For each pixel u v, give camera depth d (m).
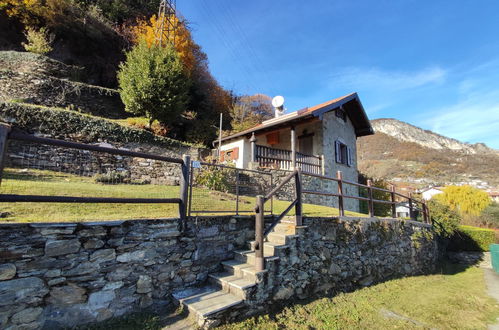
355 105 14.27
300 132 13.28
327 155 12.41
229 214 4.41
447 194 24.27
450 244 13.46
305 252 4.47
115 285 2.80
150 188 7.38
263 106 30.98
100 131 9.31
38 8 13.97
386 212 14.81
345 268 5.24
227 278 3.54
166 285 3.24
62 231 2.52
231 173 9.03
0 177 2.17
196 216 3.68
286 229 4.68
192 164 3.81
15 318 2.19
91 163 8.58
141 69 12.16
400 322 4.01
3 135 2.21
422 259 8.50
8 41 13.82
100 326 2.61
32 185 5.29
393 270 6.75
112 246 2.83
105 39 16.77
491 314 4.89
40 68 12.41
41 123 8.23
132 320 2.79
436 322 4.20
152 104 12.05
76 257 2.57
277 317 3.49
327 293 4.66
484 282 8.19
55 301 2.41
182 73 13.73
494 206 22.22
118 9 18.09
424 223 9.30
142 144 10.36
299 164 11.29
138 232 3.05
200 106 20.98
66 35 15.35
